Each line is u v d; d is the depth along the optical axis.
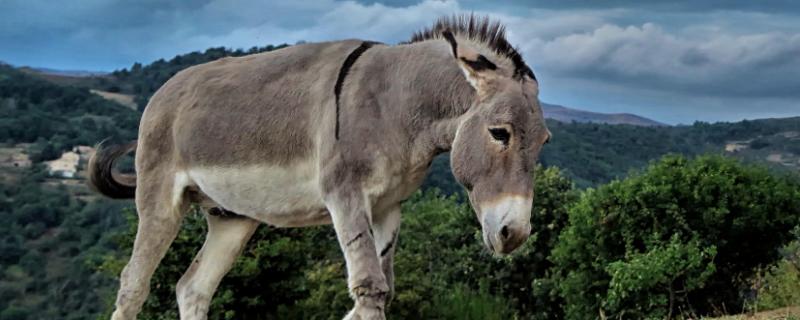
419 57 5.62
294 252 16.11
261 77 6.16
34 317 36.28
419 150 5.61
